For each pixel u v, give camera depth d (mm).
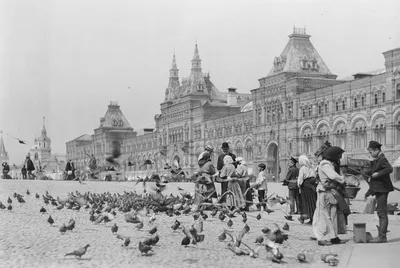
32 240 20078
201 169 32781
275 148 118312
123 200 33812
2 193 44250
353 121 93375
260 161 119938
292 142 108500
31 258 16703
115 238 20625
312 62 114188
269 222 27203
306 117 105062
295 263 16156
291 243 20203
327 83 110312
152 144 181875
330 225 19812
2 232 22031
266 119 118250
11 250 18031
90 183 63094
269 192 57594
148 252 17516
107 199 37219
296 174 32312
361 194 47625
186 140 156375
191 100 155125
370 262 16047
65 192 49844
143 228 23656
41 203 36406
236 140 132750
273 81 115688
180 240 20312
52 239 20344
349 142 94000
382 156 20250
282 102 112250
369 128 89562
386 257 16781
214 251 18062
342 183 20094
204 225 25422
